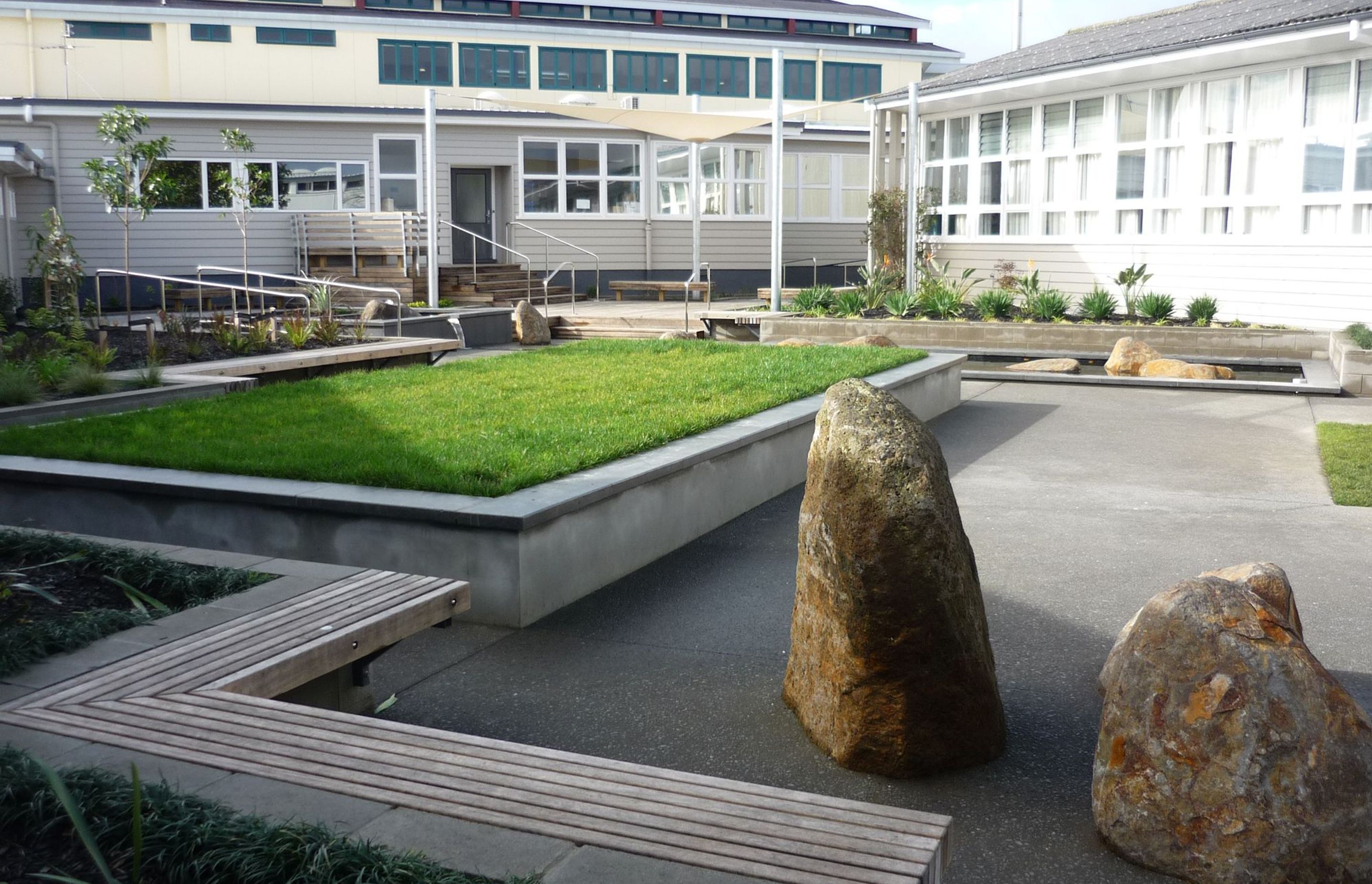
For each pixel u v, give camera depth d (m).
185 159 25.00
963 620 4.05
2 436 8.00
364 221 25.34
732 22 37.41
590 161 28.12
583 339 21.61
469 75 31.92
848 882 2.54
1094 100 19.55
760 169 29.70
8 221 21.94
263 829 2.71
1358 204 15.95
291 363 13.09
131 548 5.09
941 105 21.72
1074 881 3.40
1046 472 9.55
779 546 7.27
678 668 5.22
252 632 4.15
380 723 3.44
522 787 3.01
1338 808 3.22
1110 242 19.47
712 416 8.52
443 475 6.48
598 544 6.41
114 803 2.81
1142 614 3.61
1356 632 5.57
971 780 4.09
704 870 2.59
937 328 17.80
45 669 3.80
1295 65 16.58
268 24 29.88
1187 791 3.37
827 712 4.29
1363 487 8.66
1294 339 15.88
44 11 28.44
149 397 10.36
